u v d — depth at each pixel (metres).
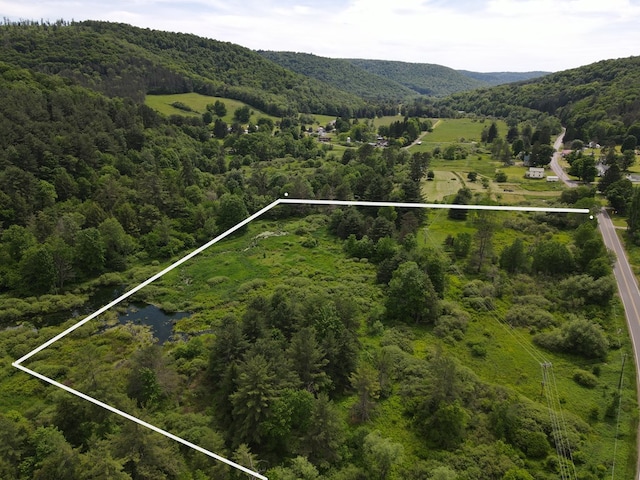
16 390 60.84
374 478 47.75
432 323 76.81
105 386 53.22
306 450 49.62
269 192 138.88
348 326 67.69
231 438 53.31
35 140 112.75
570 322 71.62
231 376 57.03
